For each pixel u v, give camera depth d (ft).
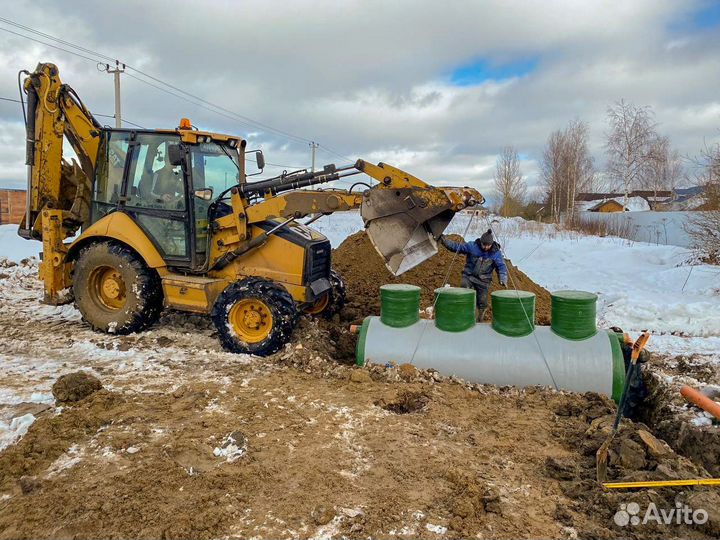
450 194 19.31
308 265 21.31
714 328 25.45
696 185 45.34
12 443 12.89
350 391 16.52
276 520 10.11
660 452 12.26
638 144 104.83
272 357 19.77
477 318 23.44
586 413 15.16
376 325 18.67
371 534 9.74
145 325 22.79
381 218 19.81
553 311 17.48
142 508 10.36
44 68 22.33
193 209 21.57
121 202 22.49
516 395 16.38
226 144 23.57
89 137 22.76
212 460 12.34
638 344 12.57
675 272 37.50
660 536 9.67
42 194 23.63
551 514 10.50
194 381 17.37
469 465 12.29
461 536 9.73
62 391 15.48
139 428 13.78
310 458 12.44
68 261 23.95
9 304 28.43
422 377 17.10
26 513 10.18
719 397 16.08
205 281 21.35
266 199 21.50
